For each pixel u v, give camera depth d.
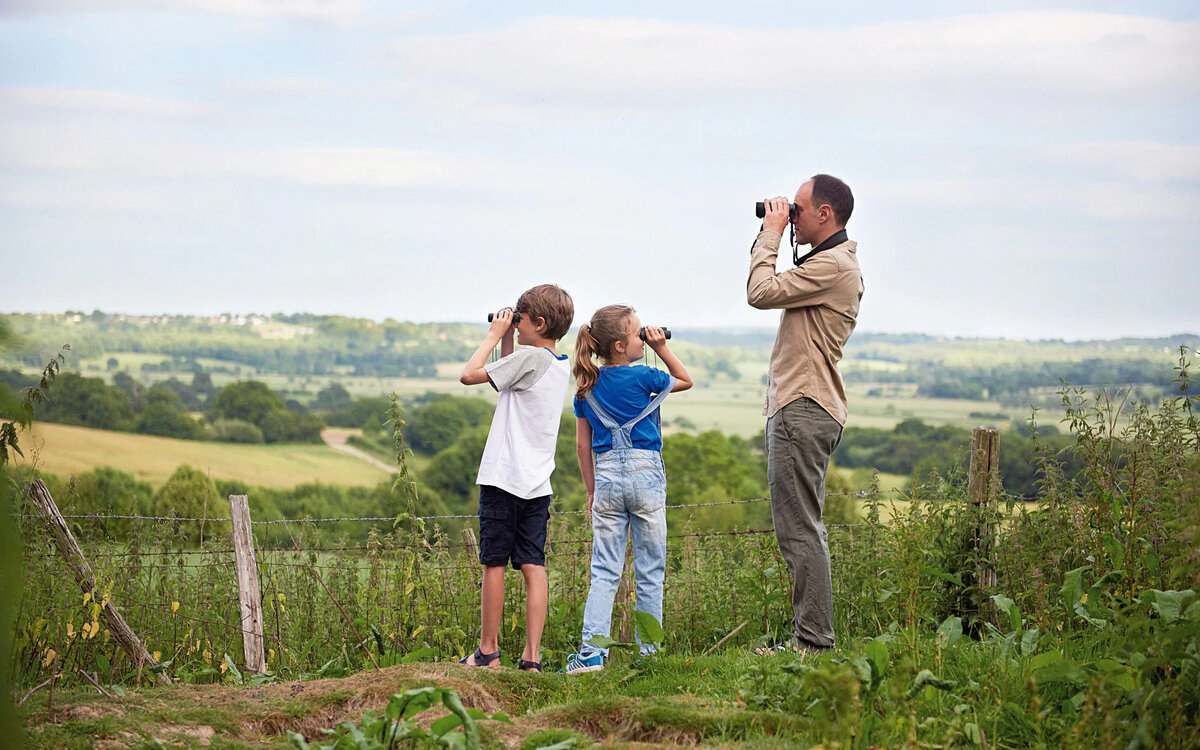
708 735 3.83
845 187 5.20
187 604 6.24
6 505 2.41
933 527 5.71
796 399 5.09
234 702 4.31
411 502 6.33
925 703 3.93
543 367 5.14
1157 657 3.58
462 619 6.22
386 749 3.48
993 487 5.77
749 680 4.25
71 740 3.69
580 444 5.56
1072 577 4.64
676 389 5.41
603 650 5.09
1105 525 5.24
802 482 5.09
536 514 5.16
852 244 5.22
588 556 6.39
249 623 5.88
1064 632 4.80
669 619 6.19
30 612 5.14
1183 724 3.39
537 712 4.16
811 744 3.57
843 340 5.16
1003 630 5.51
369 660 6.00
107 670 5.48
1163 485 4.97
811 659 4.73
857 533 6.31
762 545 6.27
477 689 4.44
